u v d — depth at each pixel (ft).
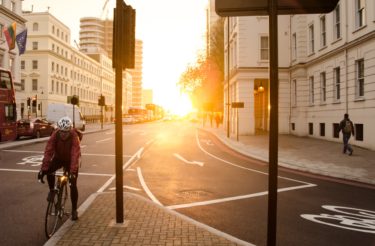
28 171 40.98
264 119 127.54
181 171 42.65
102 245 16.03
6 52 145.48
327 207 26.00
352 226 21.33
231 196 29.27
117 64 18.83
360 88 68.54
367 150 62.75
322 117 86.12
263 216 23.17
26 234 19.08
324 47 83.41
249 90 105.19
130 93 477.36
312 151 62.34
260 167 46.93
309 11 11.78
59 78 234.17
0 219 21.89
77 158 19.35
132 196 26.48
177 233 17.80
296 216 23.47
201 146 77.61
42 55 218.79
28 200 26.91
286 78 105.29
